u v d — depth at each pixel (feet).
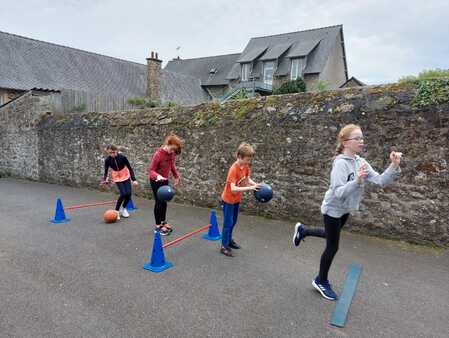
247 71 110.73
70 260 14.19
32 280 12.21
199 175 24.41
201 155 24.11
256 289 11.60
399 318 9.83
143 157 28.07
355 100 17.38
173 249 15.62
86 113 33.94
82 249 15.58
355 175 10.11
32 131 39.22
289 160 19.67
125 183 21.42
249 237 17.42
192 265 13.71
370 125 16.70
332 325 9.43
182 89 112.27
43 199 28.37
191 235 17.47
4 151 44.37
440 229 15.20
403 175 15.96
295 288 11.69
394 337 8.89
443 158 14.90
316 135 18.54
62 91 40.75
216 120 23.07
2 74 71.56
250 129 21.27
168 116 26.37
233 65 122.11
